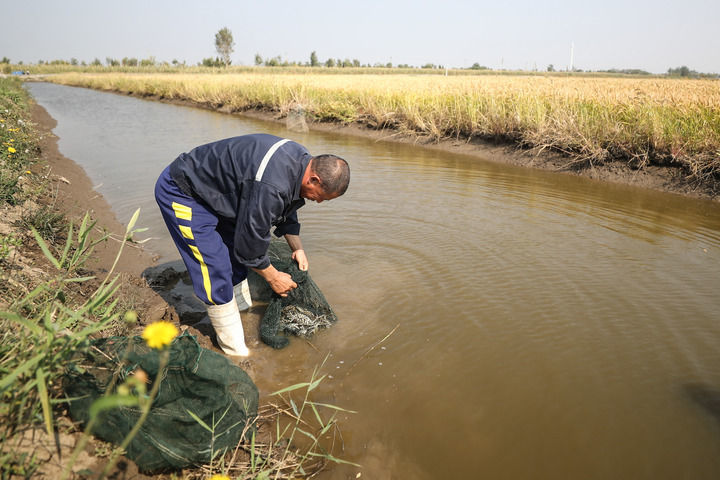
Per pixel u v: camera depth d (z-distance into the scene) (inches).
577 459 83.4
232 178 97.2
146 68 2829.7
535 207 225.5
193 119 636.7
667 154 285.0
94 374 72.4
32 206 161.5
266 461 78.0
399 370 106.4
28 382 60.4
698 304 132.8
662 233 190.7
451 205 225.8
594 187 272.2
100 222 188.9
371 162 339.6
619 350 112.8
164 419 72.7
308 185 99.9
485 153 378.6
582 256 166.1
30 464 59.0
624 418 92.5
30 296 77.3
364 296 137.9
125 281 139.1
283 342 115.9
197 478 72.6
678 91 458.0
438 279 148.1
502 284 144.7
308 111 593.6
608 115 328.5
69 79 1886.1
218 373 79.3
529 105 373.4
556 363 108.2
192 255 103.6
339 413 93.7
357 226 193.6
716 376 104.0
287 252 154.2
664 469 81.4
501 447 85.9
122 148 378.0
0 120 263.0
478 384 101.7
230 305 108.2
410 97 499.5
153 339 45.2
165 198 101.5
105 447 68.3
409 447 85.7
